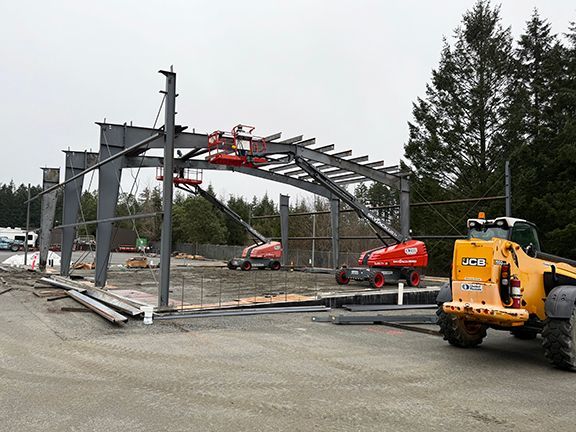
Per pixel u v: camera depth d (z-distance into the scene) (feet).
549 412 16.47
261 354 24.09
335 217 86.58
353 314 39.27
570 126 87.30
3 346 24.39
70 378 19.07
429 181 109.50
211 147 57.72
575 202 83.41
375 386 19.10
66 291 43.96
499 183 93.71
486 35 107.34
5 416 14.82
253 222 201.36
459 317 26.35
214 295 48.19
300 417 15.28
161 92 36.88
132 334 28.30
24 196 321.52
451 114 109.19
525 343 29.96
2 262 97.30
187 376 19.70
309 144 63.00
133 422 14.52
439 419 15.47
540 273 25.67
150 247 200.85
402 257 62.23
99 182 48.29
